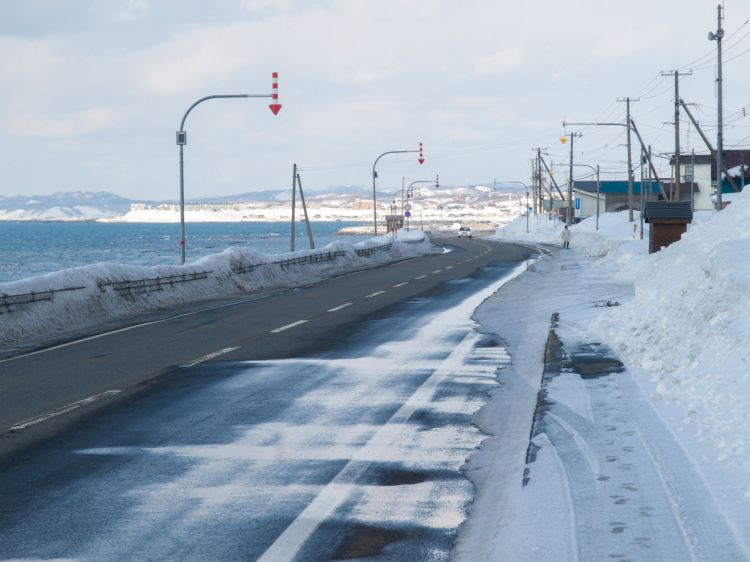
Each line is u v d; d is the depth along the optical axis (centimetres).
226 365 1698
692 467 827
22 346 2100
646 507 728
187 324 2509
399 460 975
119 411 1271
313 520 771
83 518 782
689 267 2127
